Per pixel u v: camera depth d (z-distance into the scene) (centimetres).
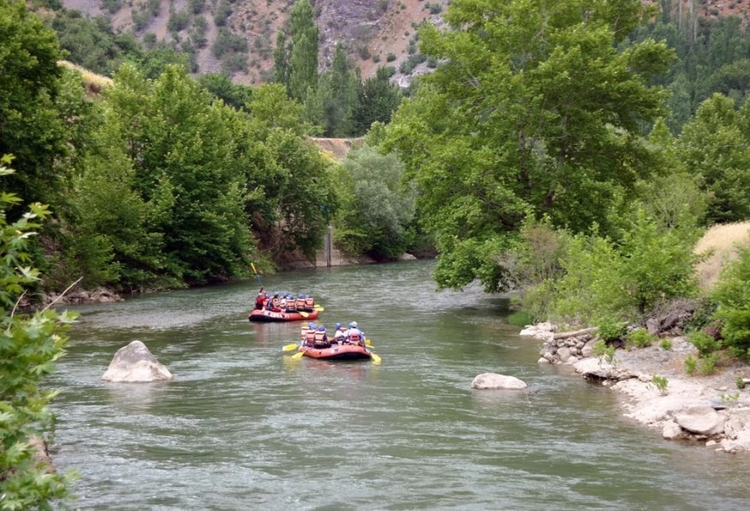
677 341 2270
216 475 1393
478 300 4400
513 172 3728
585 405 1898
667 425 1647
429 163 3897
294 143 7594
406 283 5644
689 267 2386
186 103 5928
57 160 4216
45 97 3925
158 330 3306
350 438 1633
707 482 1329
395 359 2569
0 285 735
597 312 2528
